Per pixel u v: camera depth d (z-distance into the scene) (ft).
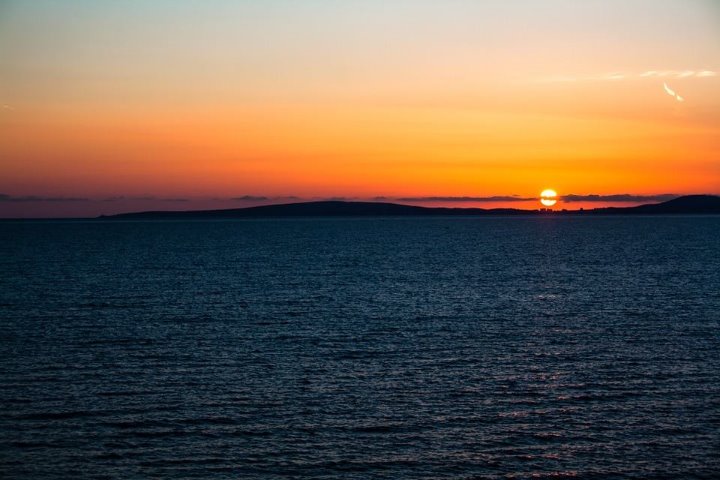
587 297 206.28
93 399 105.81
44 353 133.69
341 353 133.80
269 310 183.62
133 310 184.44
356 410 101.50
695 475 81.87
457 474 82.17
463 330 155.22
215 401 105.19
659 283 237.86
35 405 102.94
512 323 163.63
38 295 214.28
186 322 166.20
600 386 112.16
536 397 106.93
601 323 162.91
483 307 188.03
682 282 239.71
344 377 117.70
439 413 100.37
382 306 190.19
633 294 211.41
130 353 133.80
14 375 118.32
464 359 128.98
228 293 218.38
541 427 95.30
